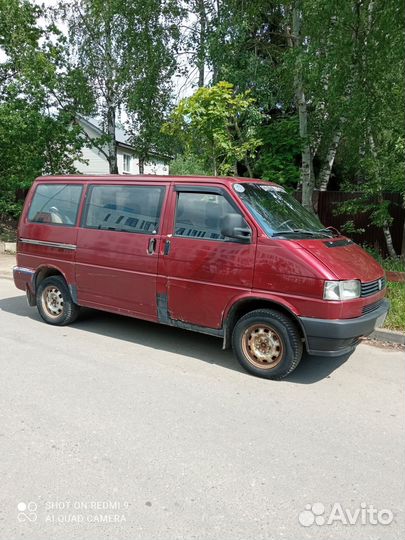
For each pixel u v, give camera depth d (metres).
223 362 4.87
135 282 5.19
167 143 12.97
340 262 4.27
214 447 3.18
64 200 5.96
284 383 4.35
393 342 5.52
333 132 9.49
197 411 3.72
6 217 16.86
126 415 3.62
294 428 3.49
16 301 7.57
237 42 10.59
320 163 13.07
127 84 13.43
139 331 5.92
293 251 4.18
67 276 5.86
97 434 3.31
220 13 11.10
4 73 14.68
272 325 4.32
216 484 2.77
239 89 10.38
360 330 4.13
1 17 13.82
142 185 5.22
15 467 2.89
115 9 12.27
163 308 5.01
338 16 7.22
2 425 3.41
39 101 13.31
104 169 25.52
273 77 10.42
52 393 3.98
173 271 4.86
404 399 4.05
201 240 4.70
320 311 4.03
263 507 2.57
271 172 9.99
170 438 3.29
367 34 7.13
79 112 14.45
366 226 11.12
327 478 2.86
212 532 2.36
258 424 3.53
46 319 6.20
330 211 11.50
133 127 14.41
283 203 5.08
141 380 4.33
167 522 2.43
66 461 2.96
